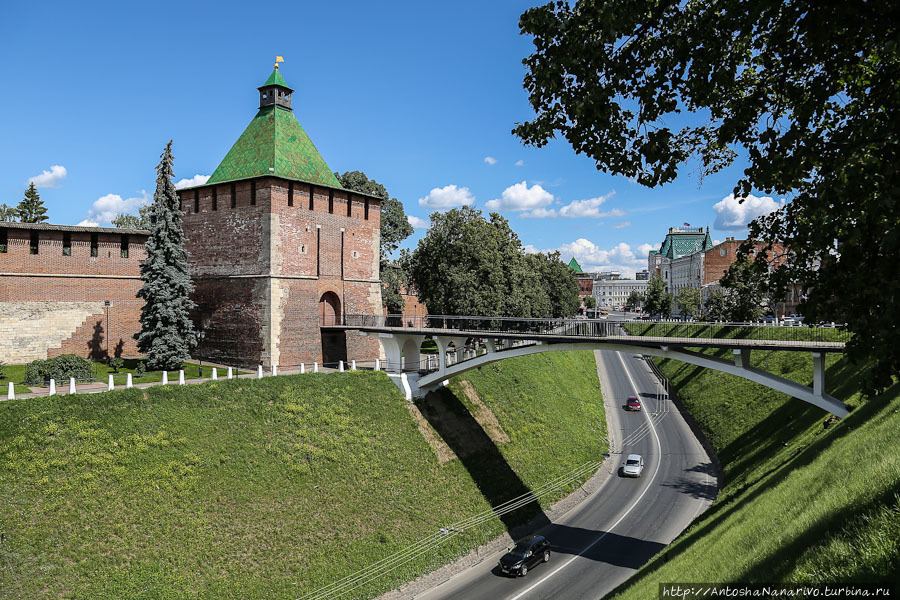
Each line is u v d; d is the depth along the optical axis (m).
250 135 38.69
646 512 29.44
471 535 26.02
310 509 23.41
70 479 19.77
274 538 21.56
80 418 21.97
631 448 39.56
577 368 58.22
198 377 31.02
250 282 35.41
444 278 46.16
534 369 47.16
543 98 9.00
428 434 31.09
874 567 6.85
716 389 43.72
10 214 69.00
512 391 40.59
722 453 35.16
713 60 8.00
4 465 19.19
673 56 8.16
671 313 100.31
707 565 11.88
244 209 35.97
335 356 38.50
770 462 25.30
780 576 8.40
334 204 39.00
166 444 22.72
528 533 27.70
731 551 11.84
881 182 5.63
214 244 37.53
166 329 31.48
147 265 31.86
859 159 6.01
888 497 8.49
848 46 7.05
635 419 46.12
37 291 33.16
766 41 8.47
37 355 33.00
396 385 32.84
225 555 20.09
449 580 23.33
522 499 29.77
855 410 19.81
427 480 28.09
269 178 34.69
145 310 32.16
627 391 55.72
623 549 25.62
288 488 23.77
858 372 27.86
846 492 10.18
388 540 23.75
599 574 23.39
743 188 8.19
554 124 8.92
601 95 8.16
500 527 27.30
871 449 11.92
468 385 37.38
